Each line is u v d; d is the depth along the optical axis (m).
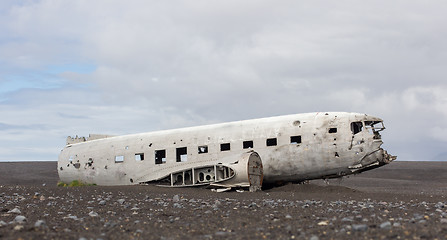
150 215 11.86
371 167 22.48
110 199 16.97
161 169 26.28
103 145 28.89
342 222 10.07
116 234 8.86
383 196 18.73
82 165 29.17
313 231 8.90
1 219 10.91
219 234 8.69
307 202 15.48
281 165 23.59
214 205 14.13
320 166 22.98
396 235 8.20
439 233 8.43
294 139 23.89
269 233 8.77
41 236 8.26
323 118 23.41
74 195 18.34
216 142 25.05
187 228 9.58
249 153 22.84
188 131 26.45
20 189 20.67
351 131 22.55
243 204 14.78
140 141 27.55
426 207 13.83
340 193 20.44
